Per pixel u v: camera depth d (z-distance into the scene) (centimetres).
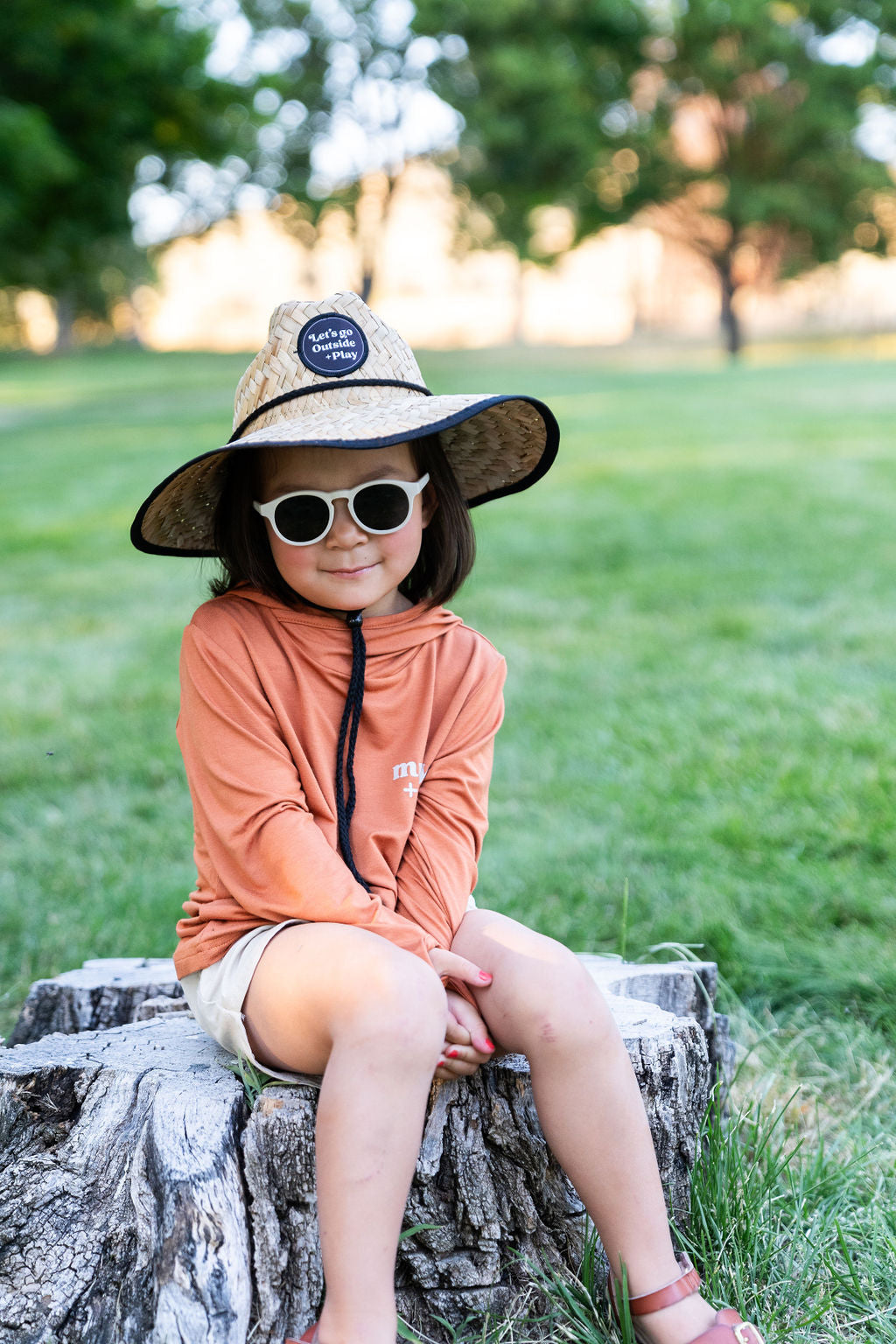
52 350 5538
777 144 3195
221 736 201
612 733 492
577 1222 195
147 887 376
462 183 3169
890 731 460
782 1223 213
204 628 211
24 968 334
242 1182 180
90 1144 187
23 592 831
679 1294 178
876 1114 255
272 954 185
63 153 1563
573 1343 185
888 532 850
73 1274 178
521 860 383
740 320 3612
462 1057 184
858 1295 196
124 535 1016
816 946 319
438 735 216
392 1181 166
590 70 3036
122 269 4834
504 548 880
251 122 1833
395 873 205
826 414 1569
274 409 210
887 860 364
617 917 347
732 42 3083
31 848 412
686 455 1263
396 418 200
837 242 3303
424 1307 191
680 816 407
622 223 3231
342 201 3400
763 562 791
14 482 1312
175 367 3853
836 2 3127
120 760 498
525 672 589
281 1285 179
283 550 207
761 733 472
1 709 568
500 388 2078
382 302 3600
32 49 1534
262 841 192
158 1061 200
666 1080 201
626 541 877
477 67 2961
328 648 211
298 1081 188
